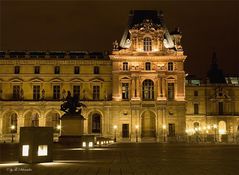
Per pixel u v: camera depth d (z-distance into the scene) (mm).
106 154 50969
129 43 143875
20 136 35969
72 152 55406
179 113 138125
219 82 176000
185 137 136125
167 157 45219
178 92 139000
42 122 139250
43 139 36094
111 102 138375
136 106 137625
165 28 147000
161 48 140000
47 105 139625
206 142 122062
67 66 144000
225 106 168750
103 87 143125
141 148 72500
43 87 143125
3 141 131875
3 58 142625
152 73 139250
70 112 77375
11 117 143125
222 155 49094
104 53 148000
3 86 142625
